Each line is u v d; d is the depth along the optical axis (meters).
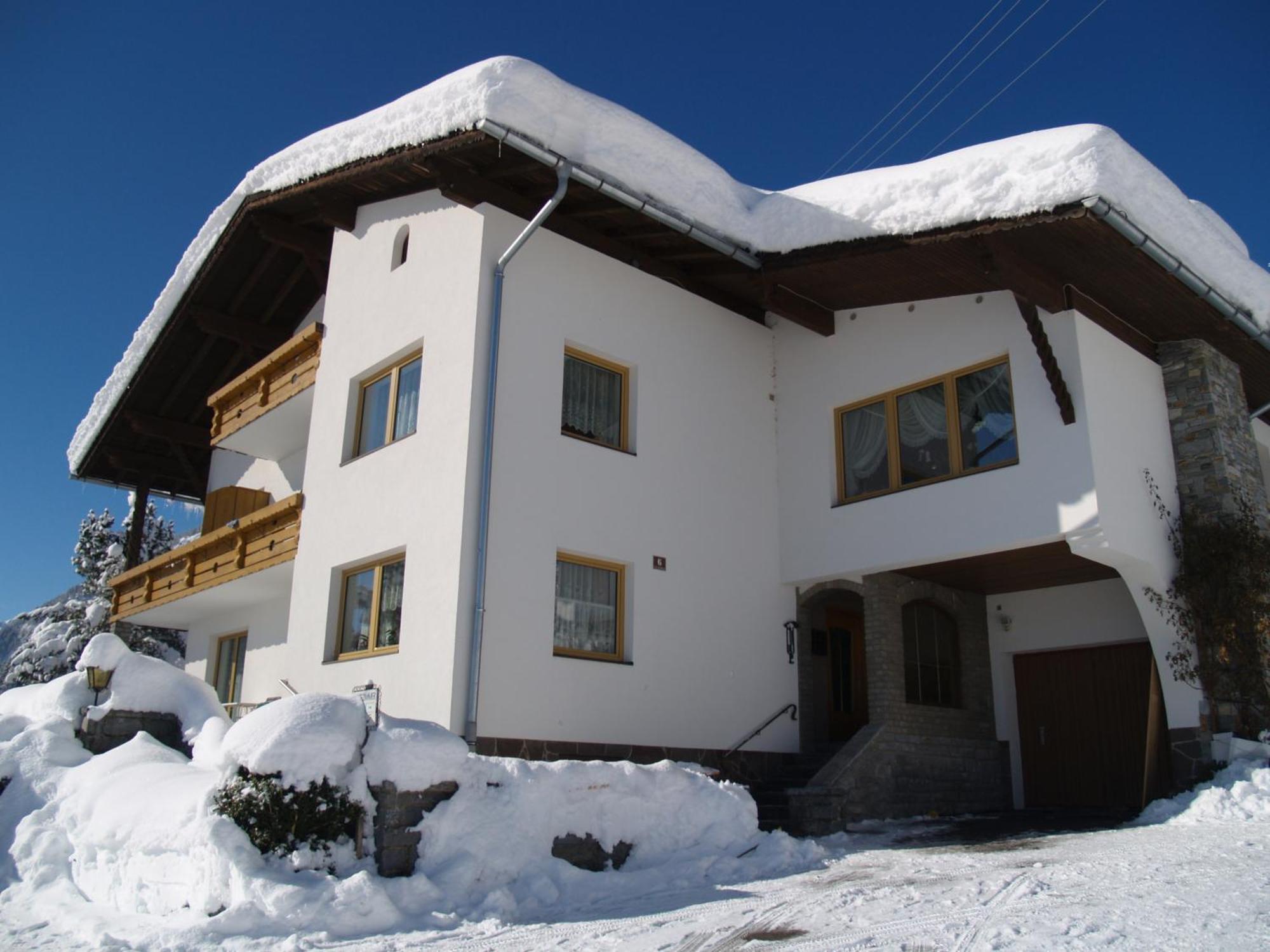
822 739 13.33
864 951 5.04
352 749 6.82
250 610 16.17
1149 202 9.24
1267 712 10.29
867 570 12.02
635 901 6.91
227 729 9.62
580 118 10.27
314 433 12.78
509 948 5.61
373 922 6.07
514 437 10.43
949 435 11.58
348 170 11.89
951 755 12.49
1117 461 10.48
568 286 11.34
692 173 11.18
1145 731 12.38
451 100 9.98
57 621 29.92
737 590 12.24
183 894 6.78
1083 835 9.12
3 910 7.52
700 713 11.44
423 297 11.41
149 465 20.27
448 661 9.55
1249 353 11.66
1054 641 13.09
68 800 8.93
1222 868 6.57
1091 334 10.62
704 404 12.53
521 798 7.30
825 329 12.94
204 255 15.59
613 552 11.05
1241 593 10.50
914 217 10.02
